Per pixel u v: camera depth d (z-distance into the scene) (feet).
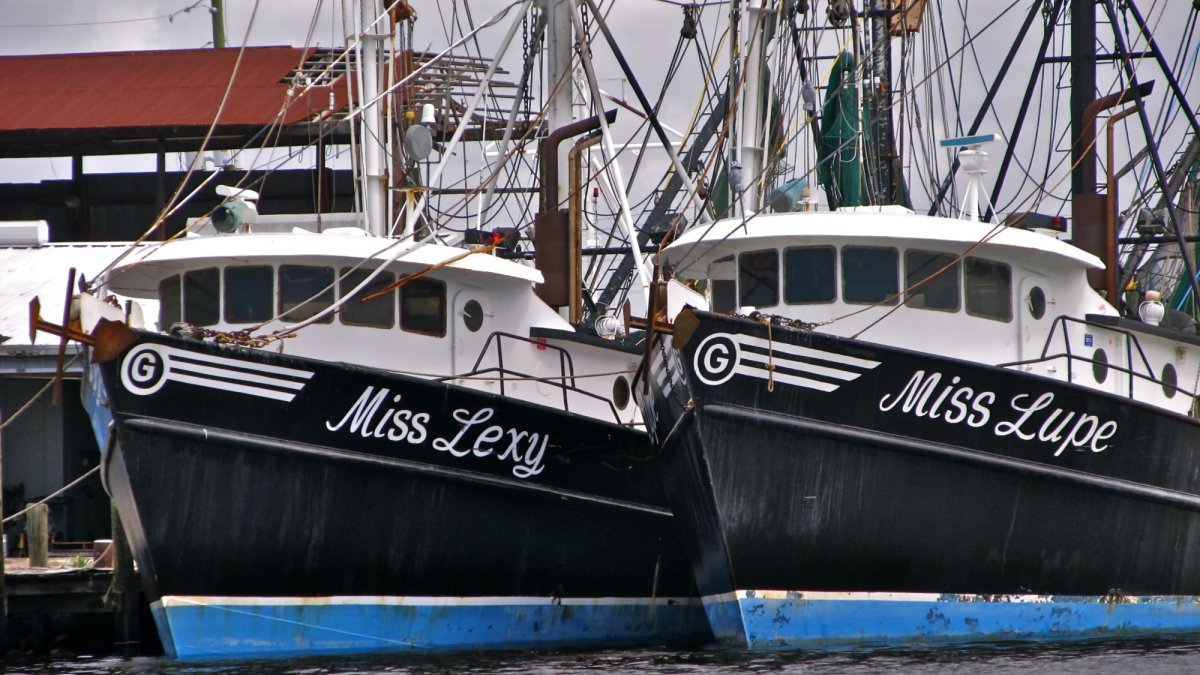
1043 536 227.61
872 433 212.64
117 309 210.18
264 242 230.89
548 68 291.58
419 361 238.48
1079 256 238.07
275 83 437.17
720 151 274.36
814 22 311.06
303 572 217.77
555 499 234.79
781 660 207.21
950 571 222.28
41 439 340.18
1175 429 239.09
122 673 208.95
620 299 357.20
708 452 208.33
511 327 249.34
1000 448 220.84
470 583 230.27
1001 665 203.21
